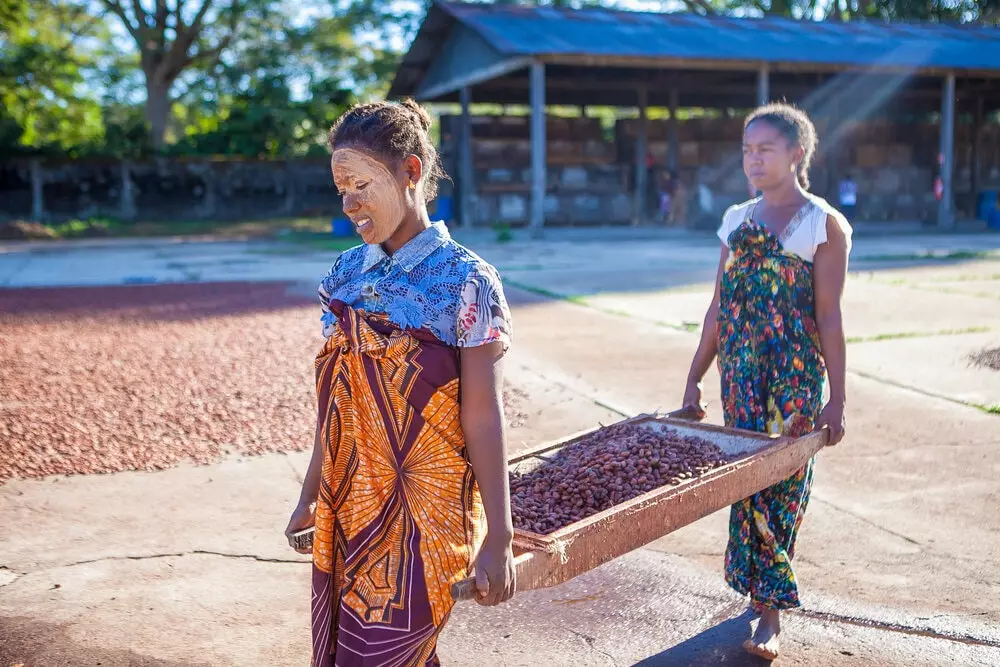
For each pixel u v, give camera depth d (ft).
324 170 111.75
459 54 83.92
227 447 17.98
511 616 11.39
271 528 14.03
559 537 7.11
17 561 12.85
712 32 83.41
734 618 11.25
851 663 10.14
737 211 10.44
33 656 10.41
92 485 15.87
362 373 6.53
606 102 98.94
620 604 11.65
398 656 6.52
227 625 11.17
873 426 18.76
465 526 6.69
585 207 87.61
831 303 9.75
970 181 98.32
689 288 40.40
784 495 9.91
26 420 19.71
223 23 118.62
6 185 102.12
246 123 110.11
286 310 36.01
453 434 6.60
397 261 6.63
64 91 127.44
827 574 12.29
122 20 117.91
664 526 7.97
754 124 9.91
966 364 23.90
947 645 10.46
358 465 6.72
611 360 25.77
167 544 13.44
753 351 9.91
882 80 92.63
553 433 18.75
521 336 29.55
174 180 107.24
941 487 15.37
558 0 129.70
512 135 87.15
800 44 81.82
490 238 74.43
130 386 22.93
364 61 127.03
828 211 9.73
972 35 94.94
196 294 41.60
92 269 55.52
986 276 42.52
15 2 110.42
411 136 6.60
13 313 35.86
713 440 9.78
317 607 6.97
